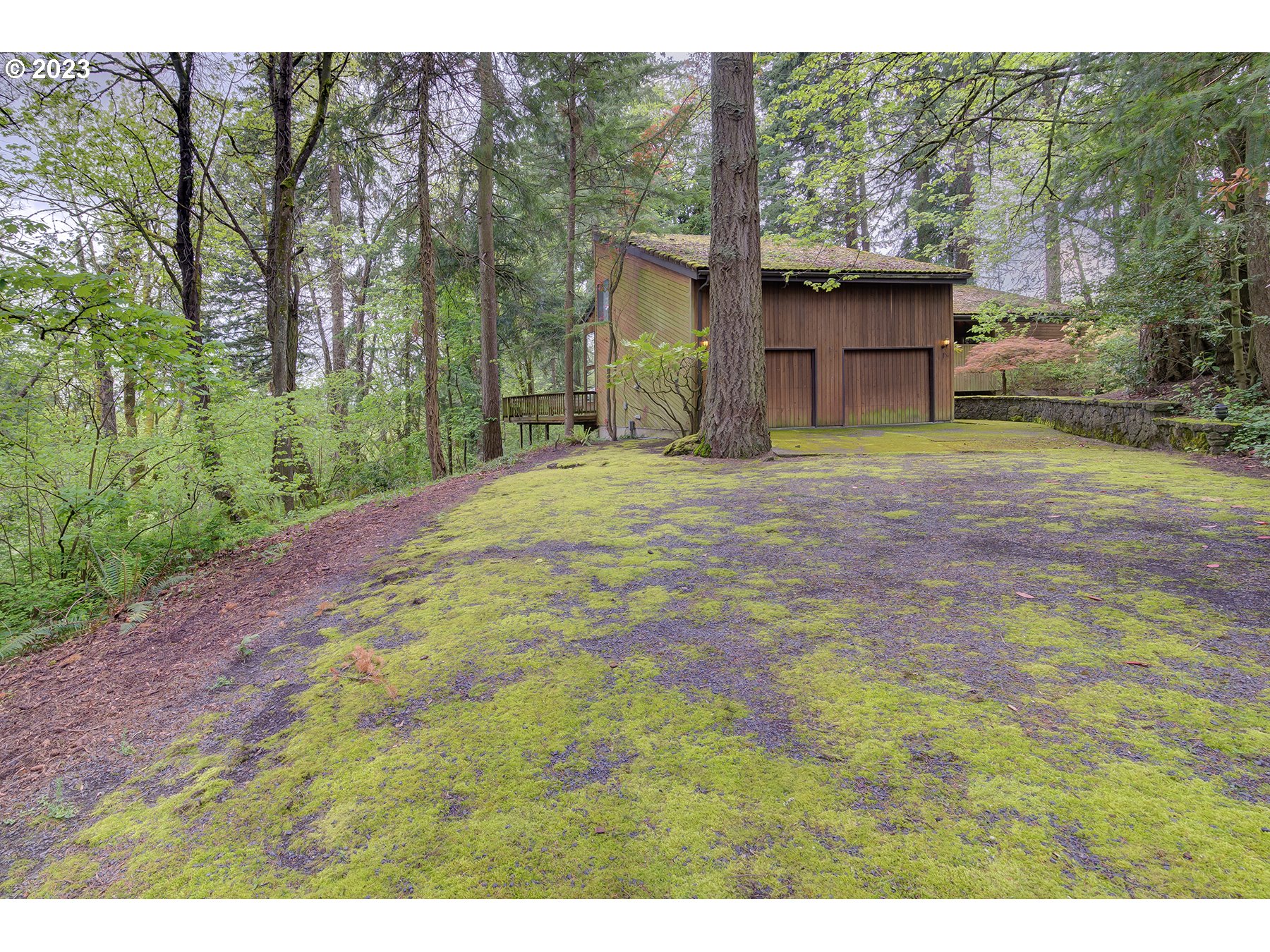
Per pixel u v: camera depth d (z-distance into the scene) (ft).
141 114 35.96
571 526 17.61
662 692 8.08
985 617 9.76
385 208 51.96
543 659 9.30
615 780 6.38
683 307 42.83
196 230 40.86
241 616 14.28
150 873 5.83
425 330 38.40
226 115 38.68
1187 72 13.93
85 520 21.09
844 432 39.55
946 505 17.44
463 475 37.52
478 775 6.68
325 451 46.91
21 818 7.04
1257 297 25.73
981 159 48.06
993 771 6.06
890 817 5.55
